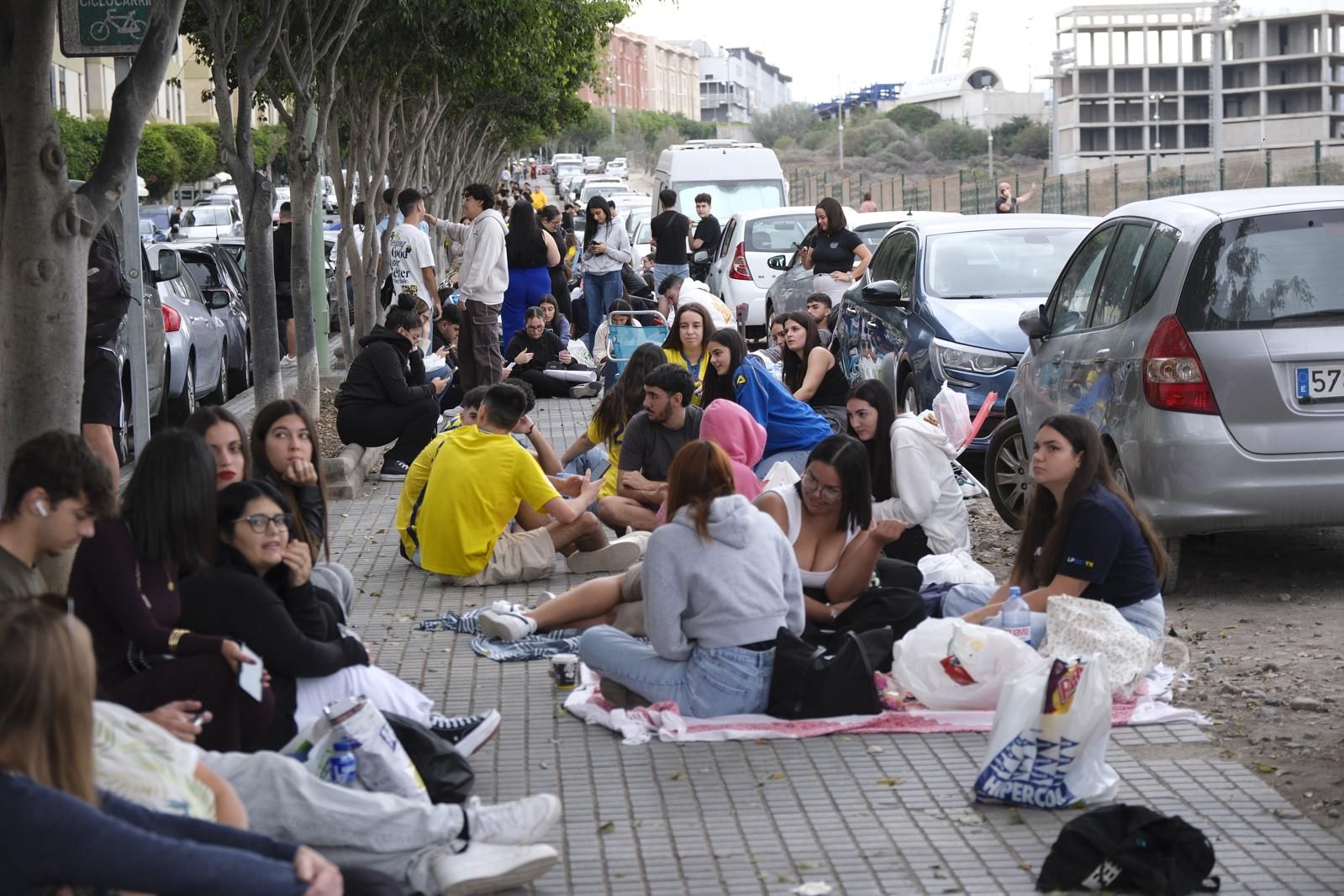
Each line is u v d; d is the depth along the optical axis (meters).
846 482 7.10
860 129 164.50
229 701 4.96
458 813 4.68
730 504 6.30
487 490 8.95
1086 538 6.61
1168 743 6.12
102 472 4.59
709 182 29.73
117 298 9.07
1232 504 7.97
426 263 17.61
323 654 5.37
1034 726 5.40
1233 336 8.02
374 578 9.23
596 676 6.83
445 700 6.77
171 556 5.07
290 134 14.48
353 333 22.03
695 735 6.16
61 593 6.43
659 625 6.27
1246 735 6.20
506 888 4.72
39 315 6.38
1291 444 7.96
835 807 5.46
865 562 7.07
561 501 9.03
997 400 11.68
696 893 4.76
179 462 5.08
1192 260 8.16
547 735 6.28
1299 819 5.30
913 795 5.56
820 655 6.32
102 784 3.51
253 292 12.40
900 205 59.41
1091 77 145.12
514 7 21.02
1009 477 10.38
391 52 19.67
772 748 6.07
